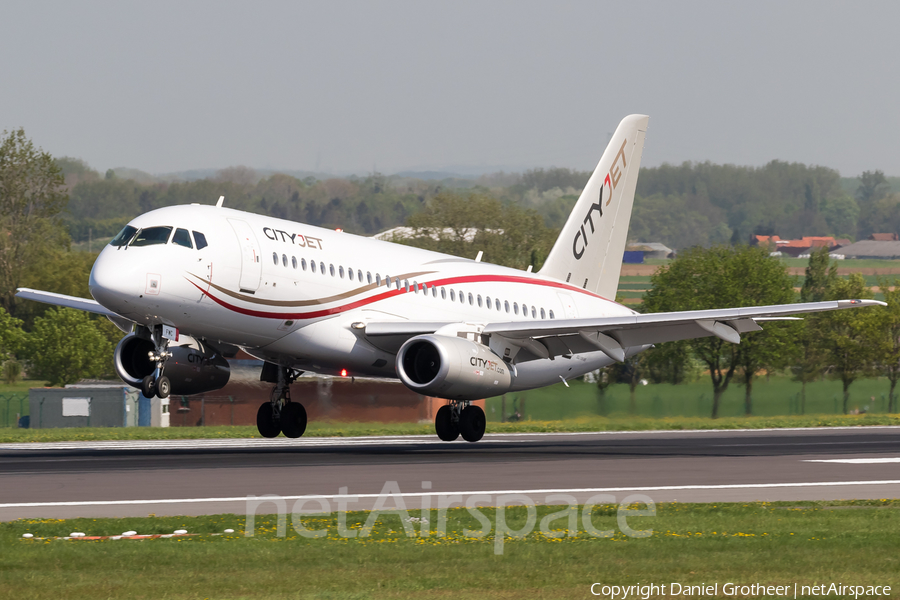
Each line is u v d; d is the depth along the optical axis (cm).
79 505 5650
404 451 9862
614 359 10369
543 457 9075
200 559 4209
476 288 11000
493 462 8388
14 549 4378
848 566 4159
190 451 9856
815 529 5072
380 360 9906
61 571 3988
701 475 7462
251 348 9525
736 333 9750
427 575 3950
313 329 9450
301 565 4116
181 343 9244
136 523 5084
